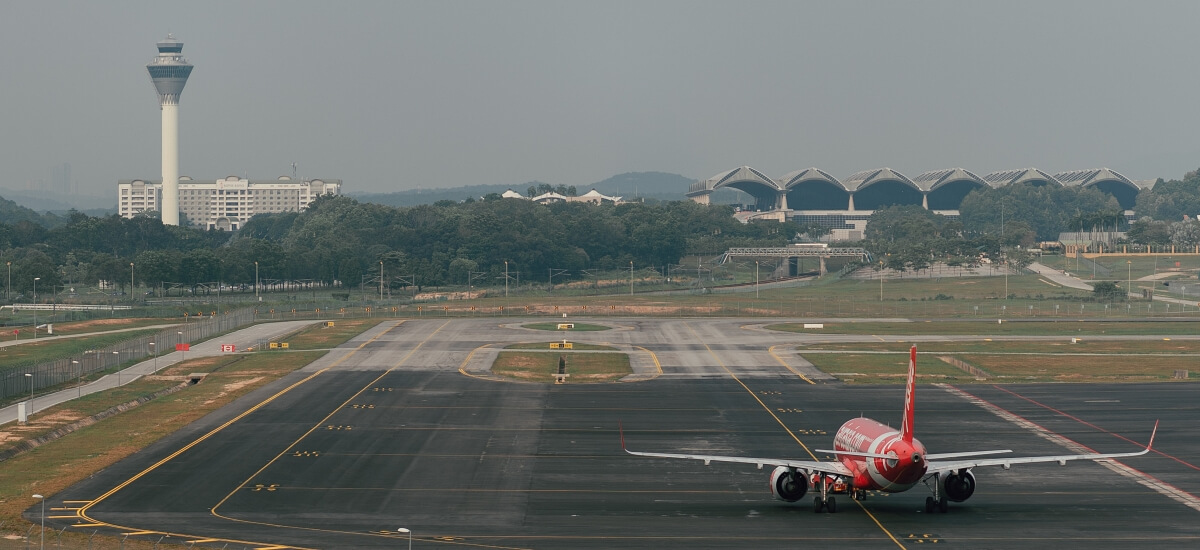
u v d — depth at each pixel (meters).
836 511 71.19
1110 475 82.56
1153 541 64.25
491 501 74.31
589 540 64.38
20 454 88.56
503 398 119.88
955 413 109.94
